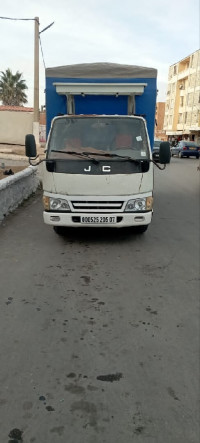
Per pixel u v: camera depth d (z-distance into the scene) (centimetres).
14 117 2745
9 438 211
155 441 212
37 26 1817
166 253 546
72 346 302
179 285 430
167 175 1689
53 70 662
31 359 283
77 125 565
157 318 352
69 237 613
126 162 531
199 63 5366
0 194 700
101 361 284
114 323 341
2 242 580
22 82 4853
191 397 247
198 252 554
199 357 292
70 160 532
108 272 465
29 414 229
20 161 1873
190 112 5741
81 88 635
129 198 532
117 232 652
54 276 446
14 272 456
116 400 243
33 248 553
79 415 229
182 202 986
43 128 2167
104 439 213
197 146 3077
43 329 327
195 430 221
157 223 737
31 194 1006
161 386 257
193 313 364
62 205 535
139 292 408
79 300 385
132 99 659
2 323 335
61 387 254
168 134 6819
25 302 376
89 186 525
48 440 211
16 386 253
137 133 561
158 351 298
